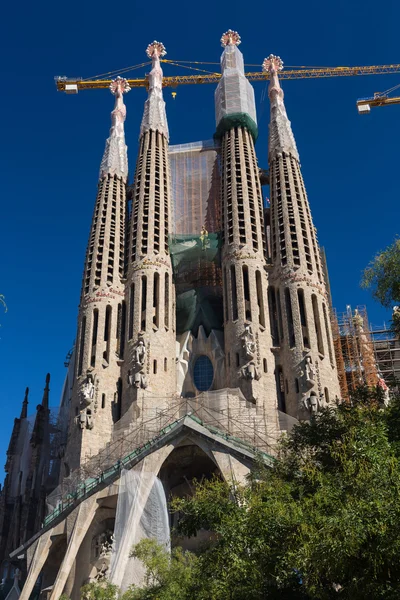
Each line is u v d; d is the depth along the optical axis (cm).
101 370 7269
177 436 5950
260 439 6038
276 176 8538
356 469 2605
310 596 2636
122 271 8256
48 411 9769
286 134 8881
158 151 9125
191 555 4050
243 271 7756
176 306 8312
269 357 7188
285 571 2564
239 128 9075
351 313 9119
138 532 5488
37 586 7781
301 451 3675
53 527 6028
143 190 8644
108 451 6469
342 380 8356
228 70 9612
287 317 7394
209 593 2705
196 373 7925
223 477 5550
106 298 7800
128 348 7456
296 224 7962
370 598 2153
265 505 2698
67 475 6750
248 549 2692
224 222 8231
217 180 9156
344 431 3459
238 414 6381
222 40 10262
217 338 7988
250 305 7475
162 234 8281
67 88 12306
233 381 7094
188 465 6356
